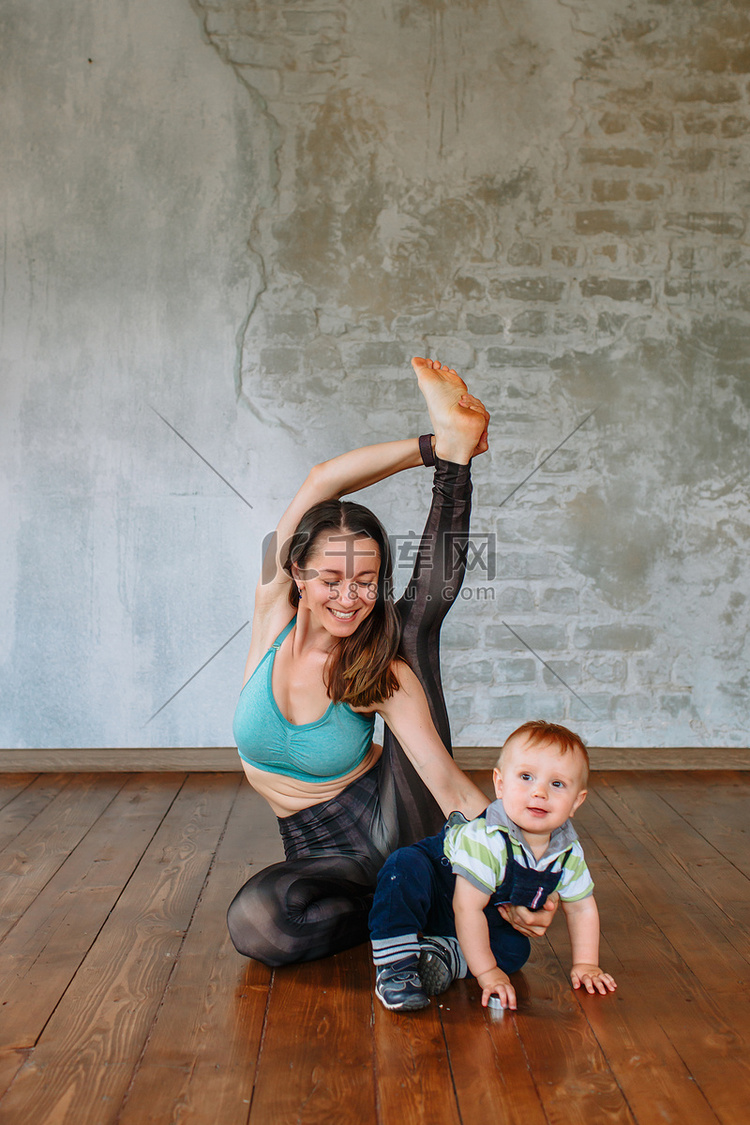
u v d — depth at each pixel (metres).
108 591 3.54
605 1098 1.52
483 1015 1.79
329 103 3.46
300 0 3.44
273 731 1.96
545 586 3.62
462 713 3.63
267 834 2.85
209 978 1.93
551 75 3.50
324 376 3.52
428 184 3.50
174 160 3.45
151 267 3.47
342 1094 1.53
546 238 3.54
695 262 3.57
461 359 3.55
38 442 3.49
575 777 1.77
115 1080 1.56
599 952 2.08
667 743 3.69
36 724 3.56
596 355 3.57
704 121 3.54
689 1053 1.66
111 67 3.43
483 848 1.80
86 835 2.82
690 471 3.62
